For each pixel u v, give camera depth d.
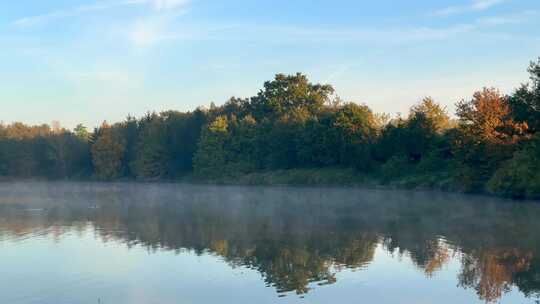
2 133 161.00
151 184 124.00
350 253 30.94
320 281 24.56
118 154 146.38
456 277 25.03
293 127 112.81
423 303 21.11
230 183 118.00
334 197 71.75
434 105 92.06
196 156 127.06
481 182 70.88
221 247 33.34
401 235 37.00
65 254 31.62
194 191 92.81
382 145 95.19
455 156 75.25
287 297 22.05
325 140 102.06
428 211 51.09
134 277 25.66
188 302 21.58
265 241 35.34
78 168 158.12
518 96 71.06
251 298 21.97
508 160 66.75
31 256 31.05
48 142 158.50
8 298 22.45
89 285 24.38
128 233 39.69
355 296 22.12
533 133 69.81
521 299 21.48
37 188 110.75
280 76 132.38
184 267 27.69
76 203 68.62
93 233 39.91
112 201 71.50
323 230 39.94
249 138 120.25
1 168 158.00
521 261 28.17
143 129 144.88
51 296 22.69
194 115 138.88
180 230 40.94
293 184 104.25
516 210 50.56
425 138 89.00
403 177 87.75
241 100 141.38
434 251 31.16
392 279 24.77
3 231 41.31
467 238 35.25
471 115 72.56
